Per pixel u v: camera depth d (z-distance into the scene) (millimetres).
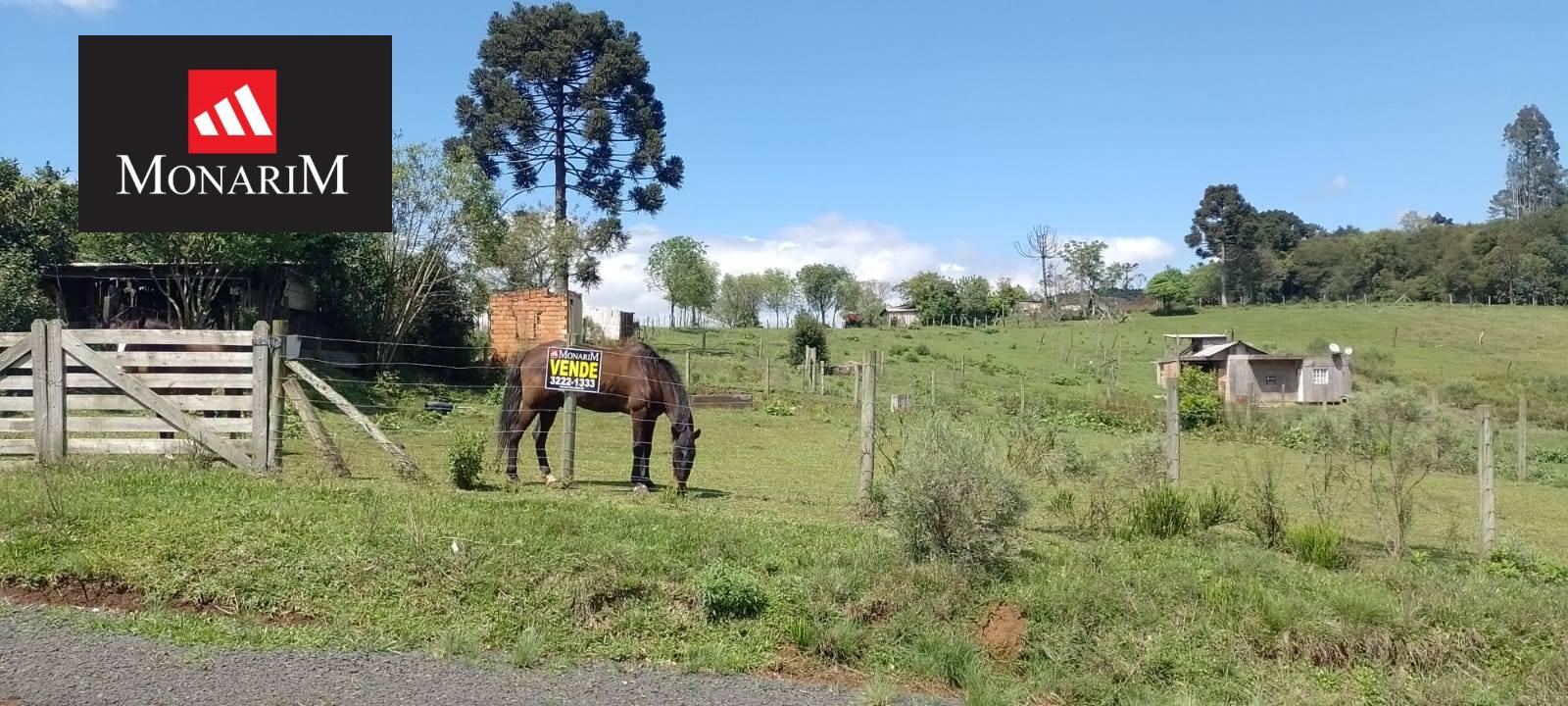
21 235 21266
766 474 14078
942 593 7035
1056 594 7031
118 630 5910
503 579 6719
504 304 30391
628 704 5438
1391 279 96062
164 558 6777
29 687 5066
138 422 9906
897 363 47562
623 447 16469
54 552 6793
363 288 26641
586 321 40406
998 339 61438
